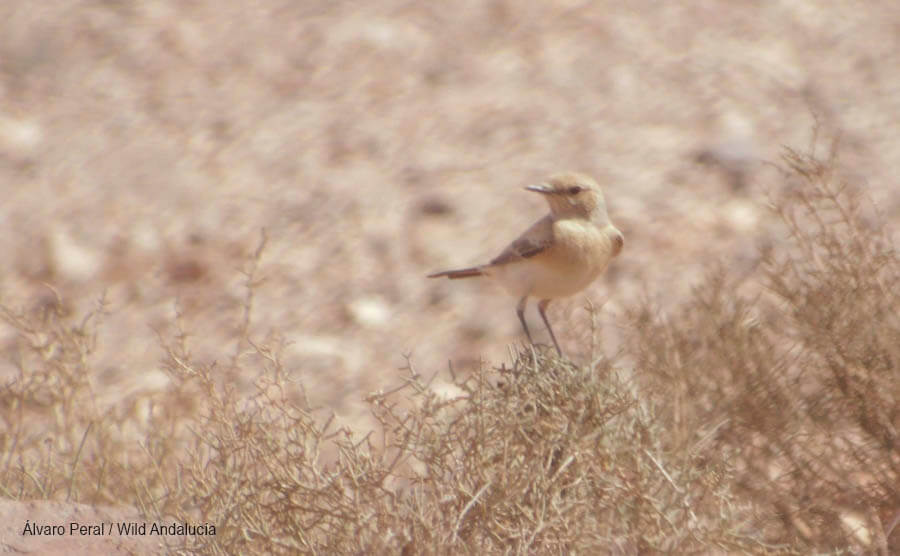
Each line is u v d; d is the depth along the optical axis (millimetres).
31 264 21172
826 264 11336
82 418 13039
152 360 17703
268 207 22500
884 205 19531
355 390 16453
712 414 11062
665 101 24703
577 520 8852
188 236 21688
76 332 13203
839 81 24875
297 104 26016
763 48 26391
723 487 9750
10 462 12430
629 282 18469
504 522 8875
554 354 9641
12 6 29906
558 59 26703
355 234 21391
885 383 10945
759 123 23500
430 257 20562
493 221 21438
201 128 25328
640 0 28922
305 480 9359
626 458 9164
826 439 11266
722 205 20562
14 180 23875
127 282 20500
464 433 9047
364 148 24172
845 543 10570
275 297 19797
